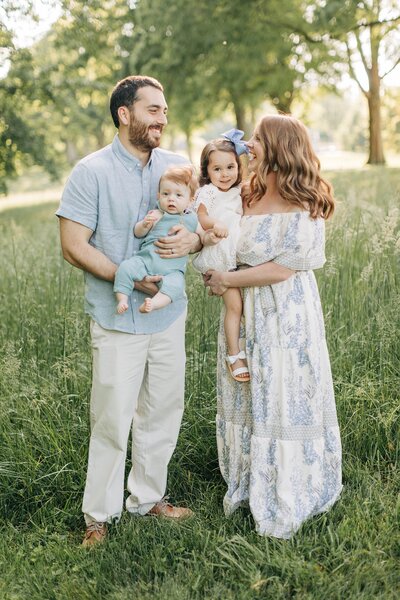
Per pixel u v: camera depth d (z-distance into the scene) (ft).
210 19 49.62
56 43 43.93
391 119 116.98
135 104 9.07
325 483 9.88
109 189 9.23
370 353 13.21
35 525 10.13
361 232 17.67
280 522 9.38
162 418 10.12
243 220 9.45
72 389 12.89
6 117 44.91
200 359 13.25
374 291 14.39
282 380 9.36
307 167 9.04
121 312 9.04
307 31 51.83
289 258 9.20
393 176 41.88
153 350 9.76
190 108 61.11
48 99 46.34
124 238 9.43
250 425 9.81
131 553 9.29
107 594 8.54
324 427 9.79
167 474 11.14
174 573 8.83
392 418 11.39
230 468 10.07
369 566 8.55
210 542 9.24
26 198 93.56
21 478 10.90
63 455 11.27
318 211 9.13
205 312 14.11
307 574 8.41
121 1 46.26
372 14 46.11
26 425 11.84
